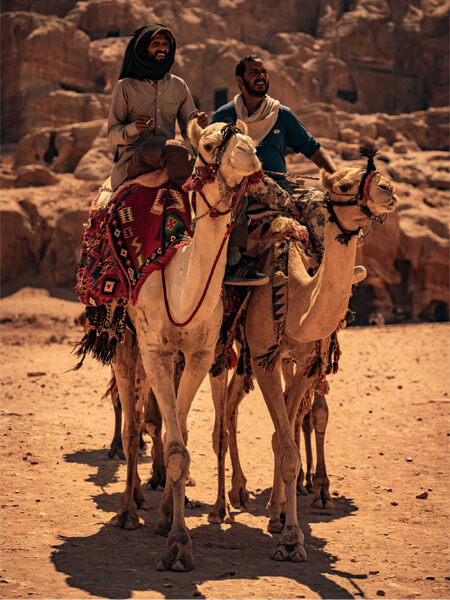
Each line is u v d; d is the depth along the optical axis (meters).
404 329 25.25
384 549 5.60
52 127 51.44
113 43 58.47
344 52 68.56
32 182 40.28
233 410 6.91
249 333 5.92
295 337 5.58
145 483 7.58
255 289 5.90
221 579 4.84
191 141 4.83
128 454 6.13
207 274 4.93
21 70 52.62
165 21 62.09
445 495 7.10
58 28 53.84
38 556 5.20
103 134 45.19
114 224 5.94
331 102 66.25
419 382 13.76
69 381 13.78
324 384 6.26
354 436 9.79
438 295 40.84
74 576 4.82
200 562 5.20
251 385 6.14
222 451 6.39
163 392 5.37
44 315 28.44
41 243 34.09
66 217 33.69
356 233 5.04
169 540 5.13
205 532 5.98
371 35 69.19
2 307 29.30
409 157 53.25
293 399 6.02
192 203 5.14
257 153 6.84
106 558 5.22
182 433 5.73
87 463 8.12
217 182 4.66
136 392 6.18
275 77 58.81
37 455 8.26
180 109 6.81
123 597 4.46
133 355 6.14
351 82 67.81
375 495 7.16
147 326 5.46
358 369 15.77
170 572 4.97
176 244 5.38
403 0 72.88
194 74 58.97
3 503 6.43
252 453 8.90
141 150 6.02
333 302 5.19
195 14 64.31
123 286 5.79
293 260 5.82
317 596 4.59
